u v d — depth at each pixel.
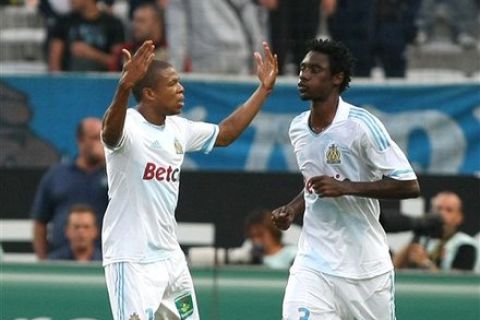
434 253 33.72
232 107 36.12
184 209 36.19
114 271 23.98
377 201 24.80
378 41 36.78
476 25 37.84
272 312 31.56
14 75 36.38
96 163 35.69
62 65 38.31
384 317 24.98
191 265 32.12
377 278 24.66
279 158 36.09
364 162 24.36
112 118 22.89
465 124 35.53
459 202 34.03
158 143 24.03
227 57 37.34
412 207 35.66
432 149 35.62
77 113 36.31
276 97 35.94
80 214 34.50
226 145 25.70
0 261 32.44
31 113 36.38
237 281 31.66
